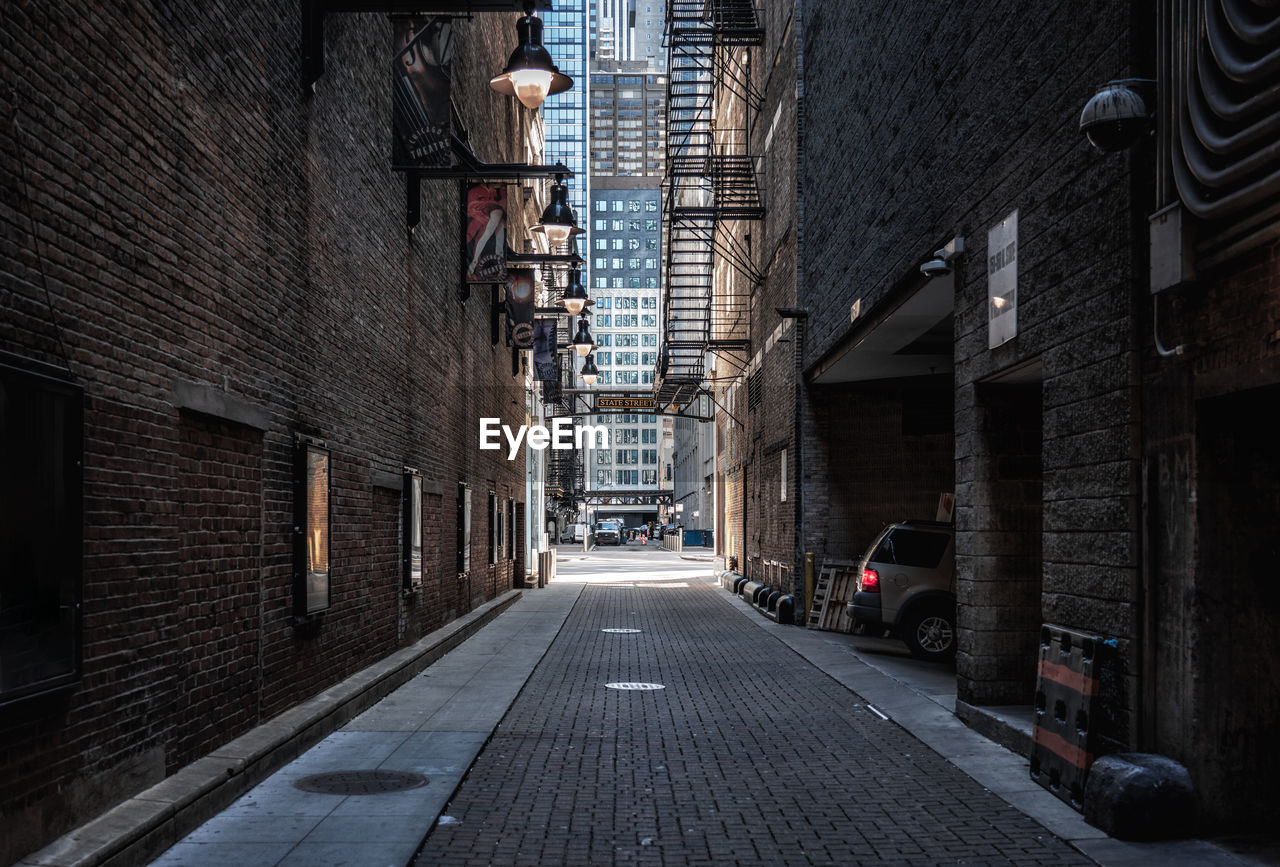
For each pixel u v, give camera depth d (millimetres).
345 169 10664
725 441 39000
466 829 6273
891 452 20219
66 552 4945
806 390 20562
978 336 9641
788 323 21531
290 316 8820
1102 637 6941
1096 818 6230
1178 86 5906
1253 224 5332
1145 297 6562
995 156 9172
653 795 7176
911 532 14961
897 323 14367
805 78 20547
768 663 14617
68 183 5074
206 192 6906
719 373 40250
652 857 5754
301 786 7160
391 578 13117
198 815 6125
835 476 20391
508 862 5641
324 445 9531
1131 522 6598
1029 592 9680
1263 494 6051
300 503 8906
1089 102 6293
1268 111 5102
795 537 20516
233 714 7469
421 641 14672
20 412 4555
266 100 8172
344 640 10680
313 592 9203
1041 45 8109
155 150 6090
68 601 4961
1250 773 6035
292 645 8891
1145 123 6250
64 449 4938
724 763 8203
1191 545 6043
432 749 8508
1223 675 6008
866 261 14680
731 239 32250
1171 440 6250
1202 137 5539
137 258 5852
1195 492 6012
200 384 6707
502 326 25562
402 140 12367
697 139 36125
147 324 5977
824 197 18391
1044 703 7574
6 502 4445
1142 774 5996
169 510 6266
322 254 9828
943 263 10609
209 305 6957
